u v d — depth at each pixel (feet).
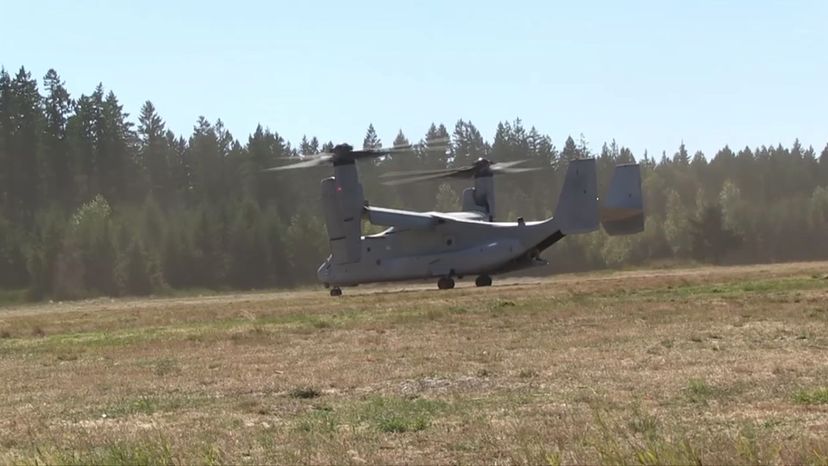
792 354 146.20
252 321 260.83
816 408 99.71
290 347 191.11
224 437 97.76
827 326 182.29
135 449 88.48
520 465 79.30
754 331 179.32
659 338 174.19
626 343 169.48
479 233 404.98
